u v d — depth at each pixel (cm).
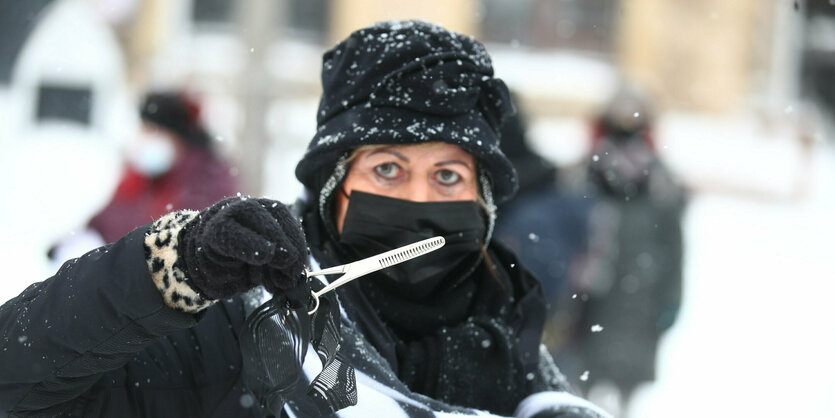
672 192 1167
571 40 3638
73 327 340
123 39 3158
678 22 3653
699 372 1503
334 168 452
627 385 1155
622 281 1141
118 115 2148
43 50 1850
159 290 335
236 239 317
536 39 3631
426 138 433
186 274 331
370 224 446
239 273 326
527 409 444
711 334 1694
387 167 449
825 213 2878
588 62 3644
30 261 1428
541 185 1087
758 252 2336
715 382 1469
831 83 3753
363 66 443
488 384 446
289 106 3028
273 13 1598
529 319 473
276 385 354
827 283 2094
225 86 2769
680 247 1170
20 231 1543
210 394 402
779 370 1537
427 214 445
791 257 2314
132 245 339
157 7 3203
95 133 1828
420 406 409
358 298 441
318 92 3266
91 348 343
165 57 3127
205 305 338
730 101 3653
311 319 352
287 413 397
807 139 3300
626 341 1140
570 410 443
